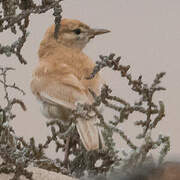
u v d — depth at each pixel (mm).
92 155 9578
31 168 7402
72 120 9070
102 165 9367
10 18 8320
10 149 7180
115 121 8648
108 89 8492
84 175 9477
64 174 8156
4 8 8383
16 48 8625
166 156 7508
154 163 6090
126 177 5969
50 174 7312
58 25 8578
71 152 10836
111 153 9359
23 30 8562
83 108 8992
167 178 5441
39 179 7082
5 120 8648
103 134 9508
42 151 8203
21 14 8297
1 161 7344
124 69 8234
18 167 6844
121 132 8469
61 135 8383
